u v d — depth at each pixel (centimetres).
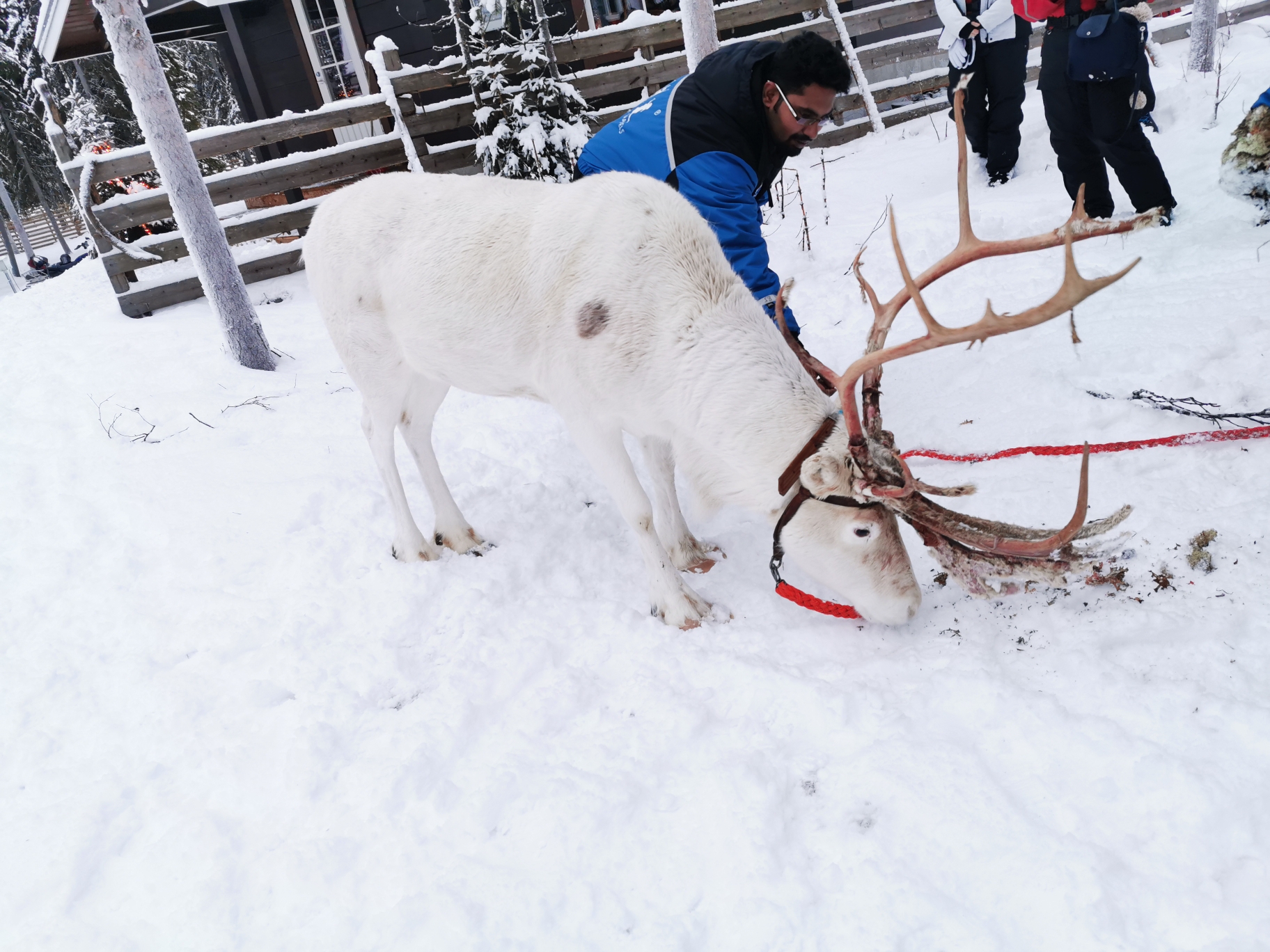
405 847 231
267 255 787
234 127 768
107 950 215
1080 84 488
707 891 204
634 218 284
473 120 850
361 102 808
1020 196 626
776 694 259
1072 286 195
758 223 357
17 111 2836
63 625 347
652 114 355
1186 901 176
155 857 238
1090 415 358
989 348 433
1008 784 212
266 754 270
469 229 313
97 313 767
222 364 580
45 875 237
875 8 966
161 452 468
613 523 381
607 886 210
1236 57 795
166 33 1324
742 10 933
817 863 205
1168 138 652
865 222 658
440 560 362
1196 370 362
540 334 298
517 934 202
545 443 451
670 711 260
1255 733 204
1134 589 263
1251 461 302
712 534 366
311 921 216
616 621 314
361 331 346
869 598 271
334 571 363
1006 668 249
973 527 239
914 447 376
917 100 1064
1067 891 182
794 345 298
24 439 504
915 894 190
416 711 280
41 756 283
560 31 1230
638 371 283
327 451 465
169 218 738
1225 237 471
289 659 310
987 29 630
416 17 1279
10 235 3859
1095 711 225
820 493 251
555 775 244
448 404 508
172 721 288
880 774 221
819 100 324
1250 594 246
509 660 298
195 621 337
